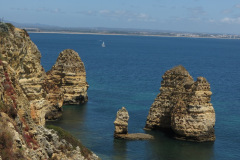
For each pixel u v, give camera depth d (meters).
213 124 77.94
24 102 36.91
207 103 77.81
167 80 85.62
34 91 59.19
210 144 74.75
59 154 38.09
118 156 65.38
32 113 57.50
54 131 42.44
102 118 91.81
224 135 80.69
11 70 36.97
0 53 49.47
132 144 72.31
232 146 73.94
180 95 81.25
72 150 41.25
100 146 70.06
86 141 72.56
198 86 77.75
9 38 53.50
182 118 77.25
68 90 108.81
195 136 76.06
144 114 96.56
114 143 72.19
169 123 83.00
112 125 85.31
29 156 31.08
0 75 34.25
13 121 32.25
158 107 84.69
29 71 58.97
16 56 54.28
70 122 87.06
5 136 28.91
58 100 91.50
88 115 94.81
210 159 66.75
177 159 65.75
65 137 44.06
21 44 56.78
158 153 68.19
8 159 28.25
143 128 84.62
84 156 44.06
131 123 88.12
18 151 29.67
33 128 35.75
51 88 91.44
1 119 30.31
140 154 67.19
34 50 64.06
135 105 107.06
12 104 33.44
